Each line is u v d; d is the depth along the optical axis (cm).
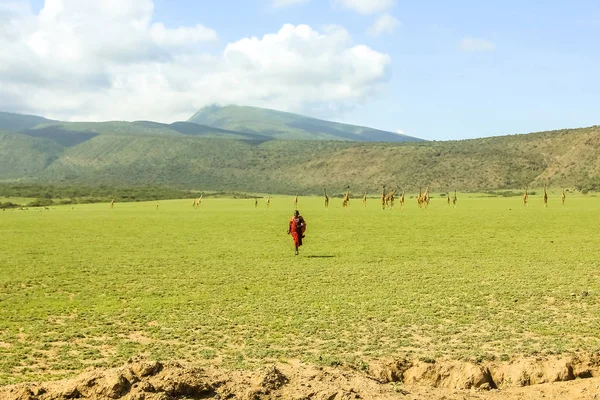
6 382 1326
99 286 2633
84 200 17900
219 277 2862
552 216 7238
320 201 16125
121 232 5806
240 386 1142
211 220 7644
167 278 2853
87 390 1103
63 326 1881
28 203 16100
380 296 2320
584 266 3083
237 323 1905
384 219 7225
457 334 1756
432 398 1180
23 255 3838
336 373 1276
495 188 19625
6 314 2056
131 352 1589
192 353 1573
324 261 3419
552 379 1353
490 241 4459
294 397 1108
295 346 1644
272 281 2725
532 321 1895
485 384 1328
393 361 1445
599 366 1394
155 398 1063
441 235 5028
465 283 2602
